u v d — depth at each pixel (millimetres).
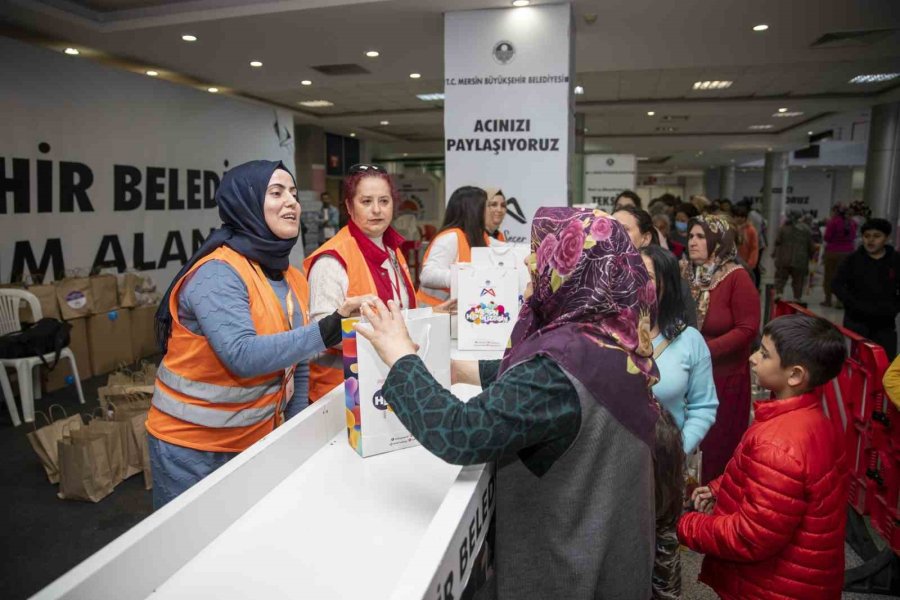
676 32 5797
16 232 5020
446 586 712
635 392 883
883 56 6836
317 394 1829
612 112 11750
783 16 5309
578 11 5074
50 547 2592
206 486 866
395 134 15617
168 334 1448
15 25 5465
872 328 3930
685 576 2312
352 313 1277
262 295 1406
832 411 2615
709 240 2508
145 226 6352
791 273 8867
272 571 798
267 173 1402
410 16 5141
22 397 4055
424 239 11789
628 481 877
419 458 1140
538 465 863
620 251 895
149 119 6367
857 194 24328
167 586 770
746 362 2455
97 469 3006
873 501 2297
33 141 5141
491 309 1822
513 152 4891
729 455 2461
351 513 935
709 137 15852
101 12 5551
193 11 5297
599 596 893
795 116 12312
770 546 1333
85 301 4988
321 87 9164
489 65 4879
